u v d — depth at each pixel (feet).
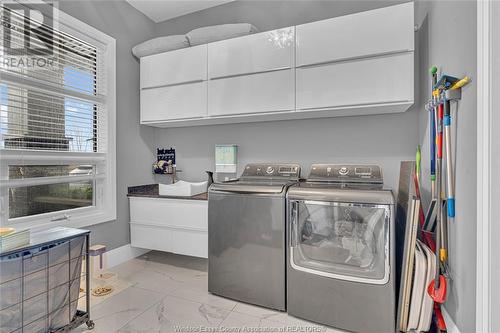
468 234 4.23
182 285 7.32
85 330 5.32
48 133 6.79
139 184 9.53
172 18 10.09
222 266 6.65
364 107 6.59
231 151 9.02
